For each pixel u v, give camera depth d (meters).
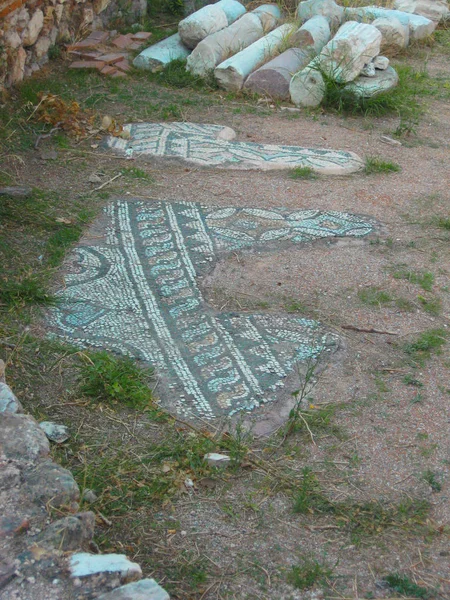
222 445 3.43
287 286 4.80
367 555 2.90
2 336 4.04
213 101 8.19
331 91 8.07
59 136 6.86
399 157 7.10
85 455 3.33
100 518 2.97
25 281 4.54
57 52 8.59
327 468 3.34
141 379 3.83
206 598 2.68
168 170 6.46
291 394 3.74
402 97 8.41
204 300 4.61
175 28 10.23
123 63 8.81
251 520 3.04
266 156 6.78
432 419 3.67
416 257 5.25
